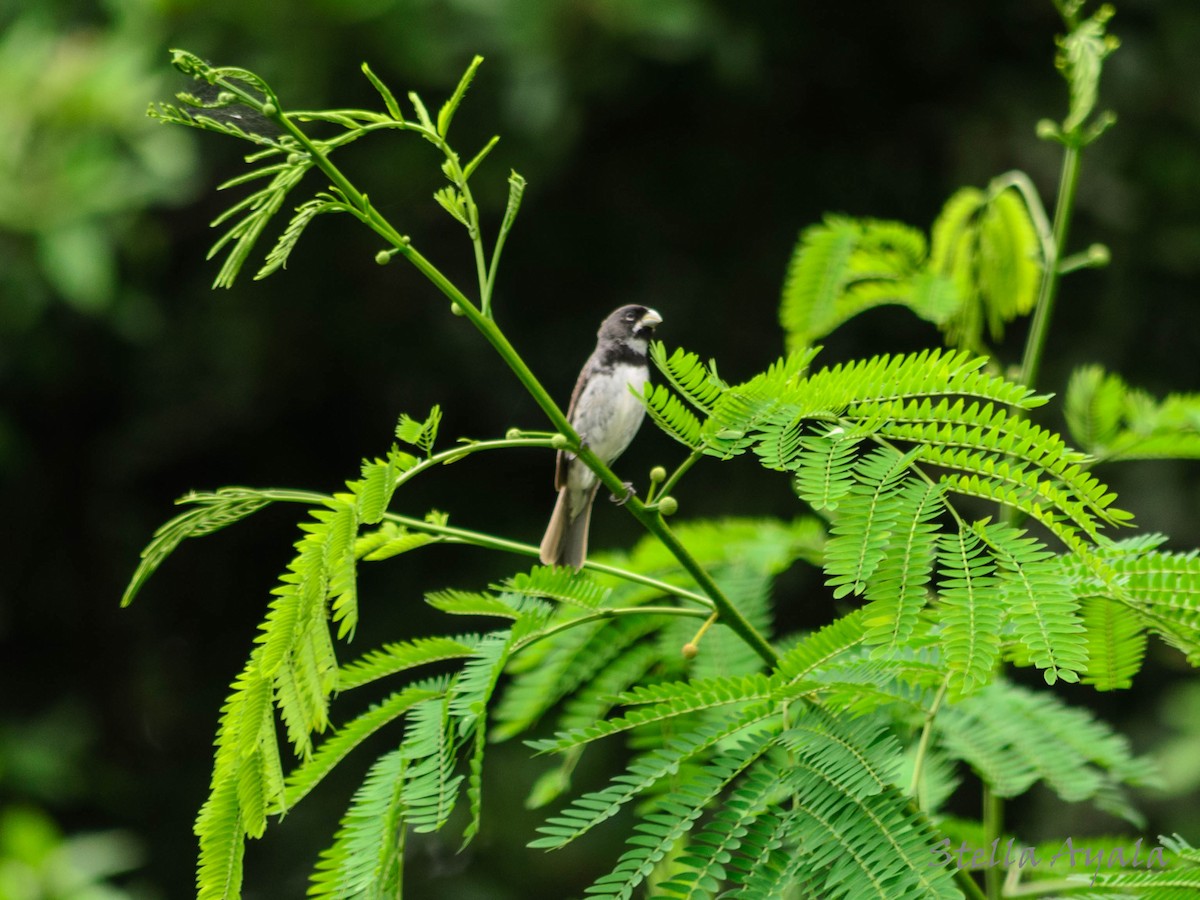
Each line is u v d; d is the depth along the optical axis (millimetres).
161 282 15586
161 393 16188
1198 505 14055
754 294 16312
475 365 16328
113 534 16969
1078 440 5227
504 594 4367
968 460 3314
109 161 12805
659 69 15305
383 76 13703
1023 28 16203
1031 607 2926
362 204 3512
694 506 14578
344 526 3324
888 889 2949
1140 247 15430
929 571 3027
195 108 3496
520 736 13188
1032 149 15586
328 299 16000
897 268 5789
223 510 3502
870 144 16625
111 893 8289
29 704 16516
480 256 3691
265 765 3219
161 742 16516
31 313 13094
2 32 14125
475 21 13633
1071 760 4547
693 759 3838
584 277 16516
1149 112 15656
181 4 13000
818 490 3213
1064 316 15469
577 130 14258
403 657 3838
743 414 3576
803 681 3332
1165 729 13344
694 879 3055
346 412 16984
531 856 12570
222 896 3256
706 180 16422
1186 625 3506
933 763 4496
